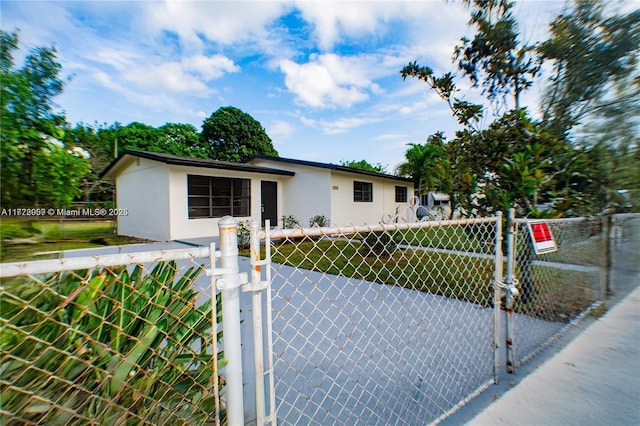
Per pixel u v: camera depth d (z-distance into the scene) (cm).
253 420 154
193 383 116
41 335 96
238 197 955
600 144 361
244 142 2347
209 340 125
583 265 309
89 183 1120
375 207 1227
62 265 73
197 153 2178
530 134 364
